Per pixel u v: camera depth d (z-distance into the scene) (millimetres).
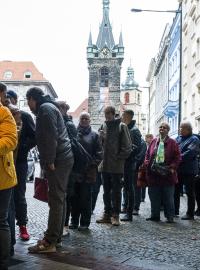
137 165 5848
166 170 5250
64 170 3416
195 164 5586
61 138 3408
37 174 15984
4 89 3186
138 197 5906
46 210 5941
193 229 4766
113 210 4902
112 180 4879
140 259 3348
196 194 6023
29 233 4188
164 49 29984
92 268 3025
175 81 24875
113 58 57156
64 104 4094
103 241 3953
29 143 3732
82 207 4473
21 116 3605
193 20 18094
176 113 24188
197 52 17078
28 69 49250
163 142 5406
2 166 2645
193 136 5699
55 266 3006
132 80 74875
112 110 4840
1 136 2598
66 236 4121
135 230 4590
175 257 3453
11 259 3135
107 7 60875
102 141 4883
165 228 4789
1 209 2695
